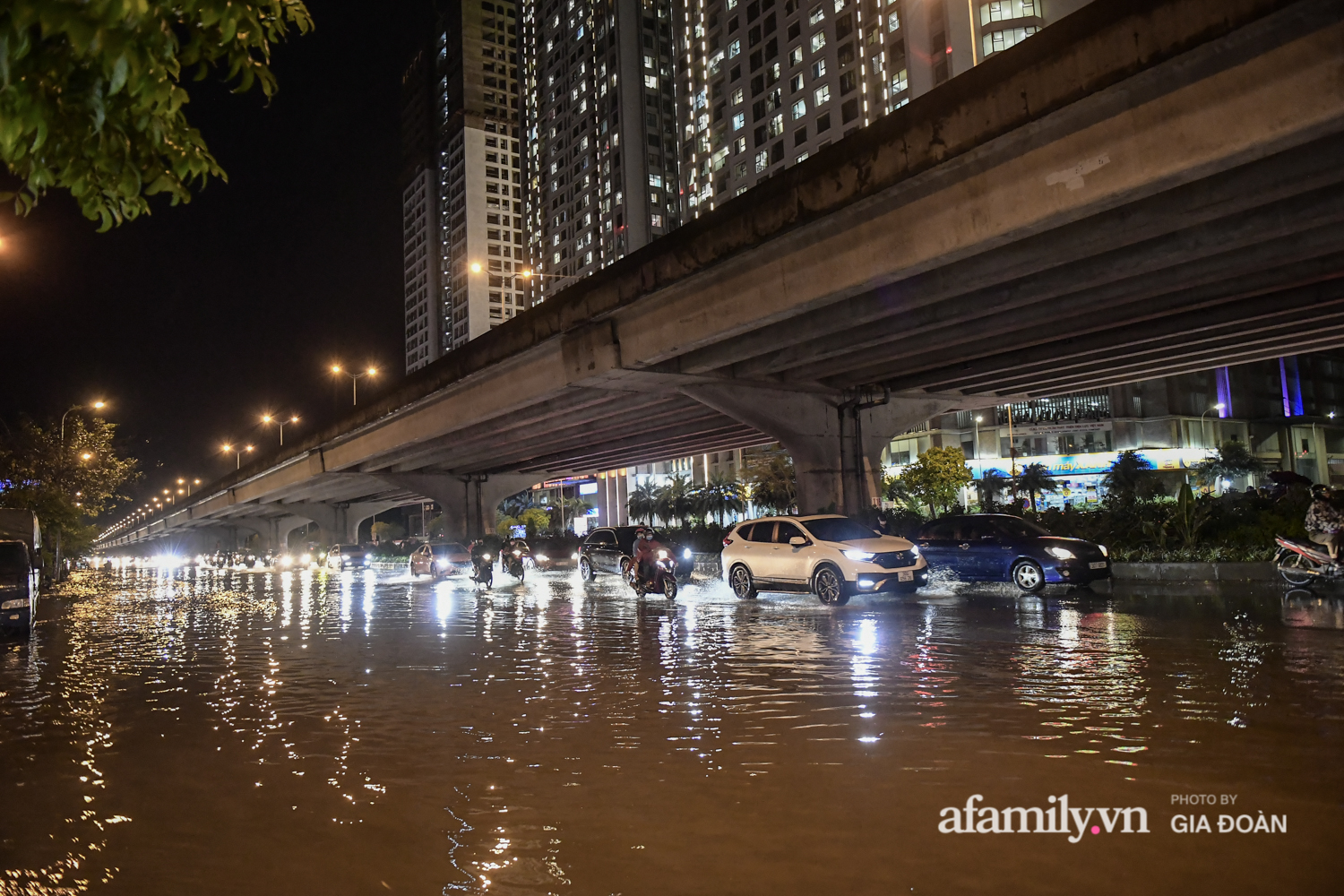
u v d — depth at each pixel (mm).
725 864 4105
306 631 15695
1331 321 21953
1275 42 11539
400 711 7961
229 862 4344
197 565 87375
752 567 18266
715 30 99438
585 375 26984
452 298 176375
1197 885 3721
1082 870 3914
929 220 16656
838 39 83875
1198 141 12453
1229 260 16781
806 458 30000
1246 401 117438
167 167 3215
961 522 18531
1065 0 73750
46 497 37000
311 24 3223
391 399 41844
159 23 2576
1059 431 106938
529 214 136875
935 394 32125
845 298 19406
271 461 64125
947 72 74188
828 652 10492
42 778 6086
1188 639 10180
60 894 4000
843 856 4160
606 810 4957
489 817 4898
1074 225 15734
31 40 2586
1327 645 9328
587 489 131875
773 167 91062
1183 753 5609
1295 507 18875
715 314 22047
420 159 191625
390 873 4137
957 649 10297
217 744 6973
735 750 6156
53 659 13148
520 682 9312
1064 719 6605
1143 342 23094
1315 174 12703
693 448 47094
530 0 138500
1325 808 4551
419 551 37688
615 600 20109
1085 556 16672
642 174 112062
